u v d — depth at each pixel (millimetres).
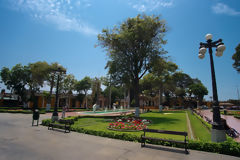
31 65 33000
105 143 6754
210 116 27766
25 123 12375
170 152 5629
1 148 5684
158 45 19625
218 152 5664
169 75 31828
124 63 19188
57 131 9242
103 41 20047
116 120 15430
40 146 6059
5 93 37406
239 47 29219
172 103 58500
